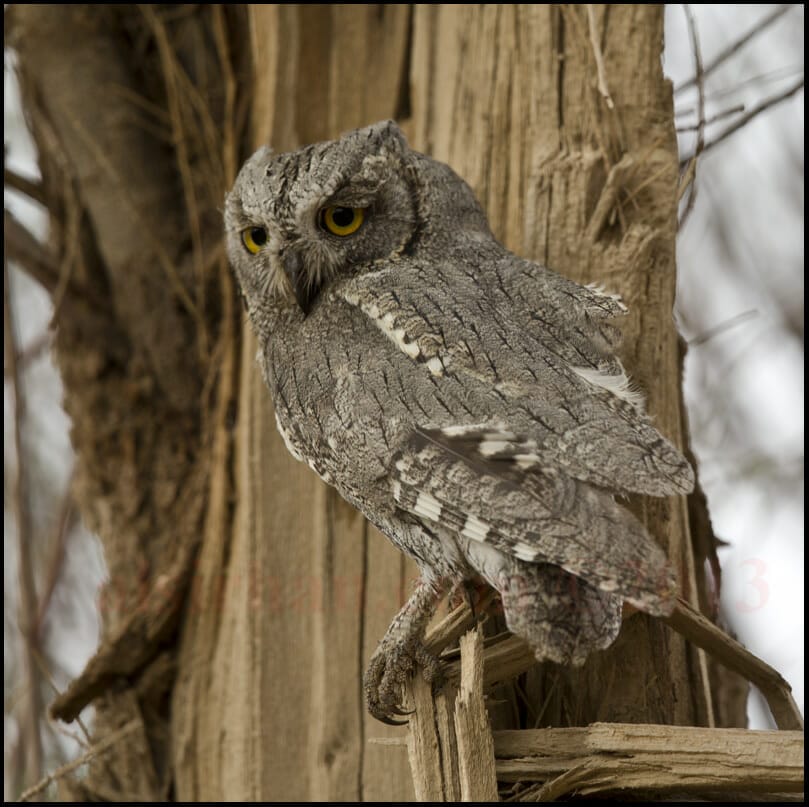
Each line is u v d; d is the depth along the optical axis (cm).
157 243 1109
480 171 899
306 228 741
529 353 653
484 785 625
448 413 636
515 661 693
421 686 686
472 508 593
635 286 788
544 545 568
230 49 1113
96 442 1133
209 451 1049
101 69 1154
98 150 1138
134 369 1138
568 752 655
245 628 934
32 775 1034
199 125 1131
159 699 1023
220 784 962
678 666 743
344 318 730
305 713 917
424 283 719
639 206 820
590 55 875
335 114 1027
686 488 575
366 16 1034
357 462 663
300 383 722
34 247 1187
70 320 1163
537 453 594
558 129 869
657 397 772
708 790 621
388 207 755
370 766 888
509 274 721
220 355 1073
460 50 950
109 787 1012
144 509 1098
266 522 942
